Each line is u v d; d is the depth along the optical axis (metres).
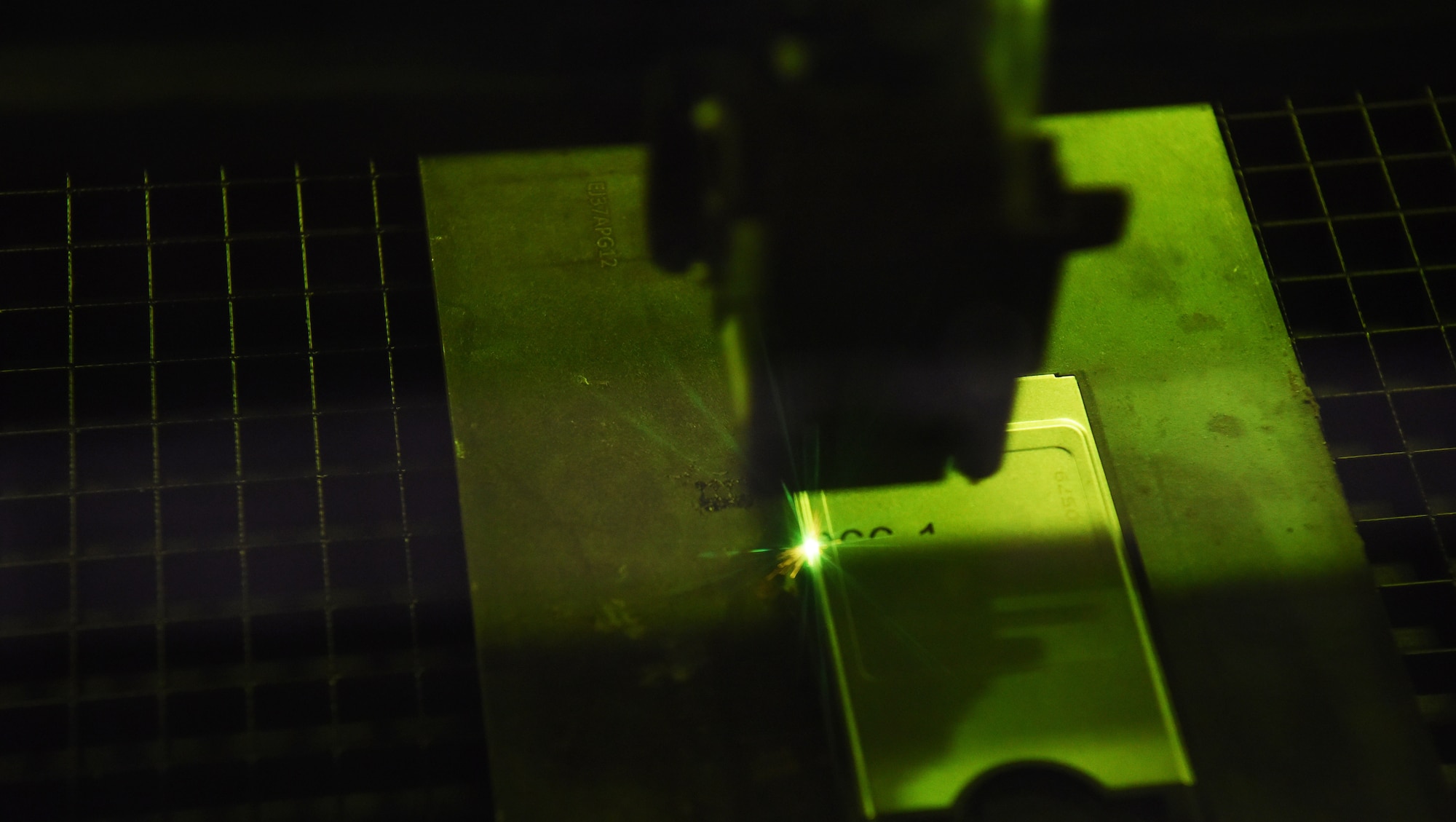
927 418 0.58
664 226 0.60
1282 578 0.57
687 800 0.55
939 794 0.55
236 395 0.58
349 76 0.53
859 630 0.56
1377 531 0.58
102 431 0.58
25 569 0.57
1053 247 0.60
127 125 0.54
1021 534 0.57
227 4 0.53
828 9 0.53
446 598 0.57
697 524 0.57
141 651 0.56
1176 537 0.57
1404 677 0.56
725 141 0.55
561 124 0.54
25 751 0.56
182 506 0.57
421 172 0.60
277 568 0.57
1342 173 0.61
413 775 0.56
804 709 0.56
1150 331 0.59
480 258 0.60
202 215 0.60
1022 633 0.56
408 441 0.58
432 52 0.53
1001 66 0.54
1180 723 0.56
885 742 0.55
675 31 0.53
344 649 0.56
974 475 0.58
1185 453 0.58
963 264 0.59
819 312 0.59
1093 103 0.55
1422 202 0.61
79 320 0.59
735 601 0.57
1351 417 0.59
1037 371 0.59
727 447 0.58
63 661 0.56
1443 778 0.56
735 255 0.59
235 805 0.56
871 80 0.54
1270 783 0.55
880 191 0.57
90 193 0.60
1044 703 0.56
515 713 0.56
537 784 0.55
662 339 0.59
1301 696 0.56
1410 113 0.61
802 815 0.55
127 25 0.53
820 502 0.57
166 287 0.59
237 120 0.53
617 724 0.56
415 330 0.59
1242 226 0.60
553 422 0.58
